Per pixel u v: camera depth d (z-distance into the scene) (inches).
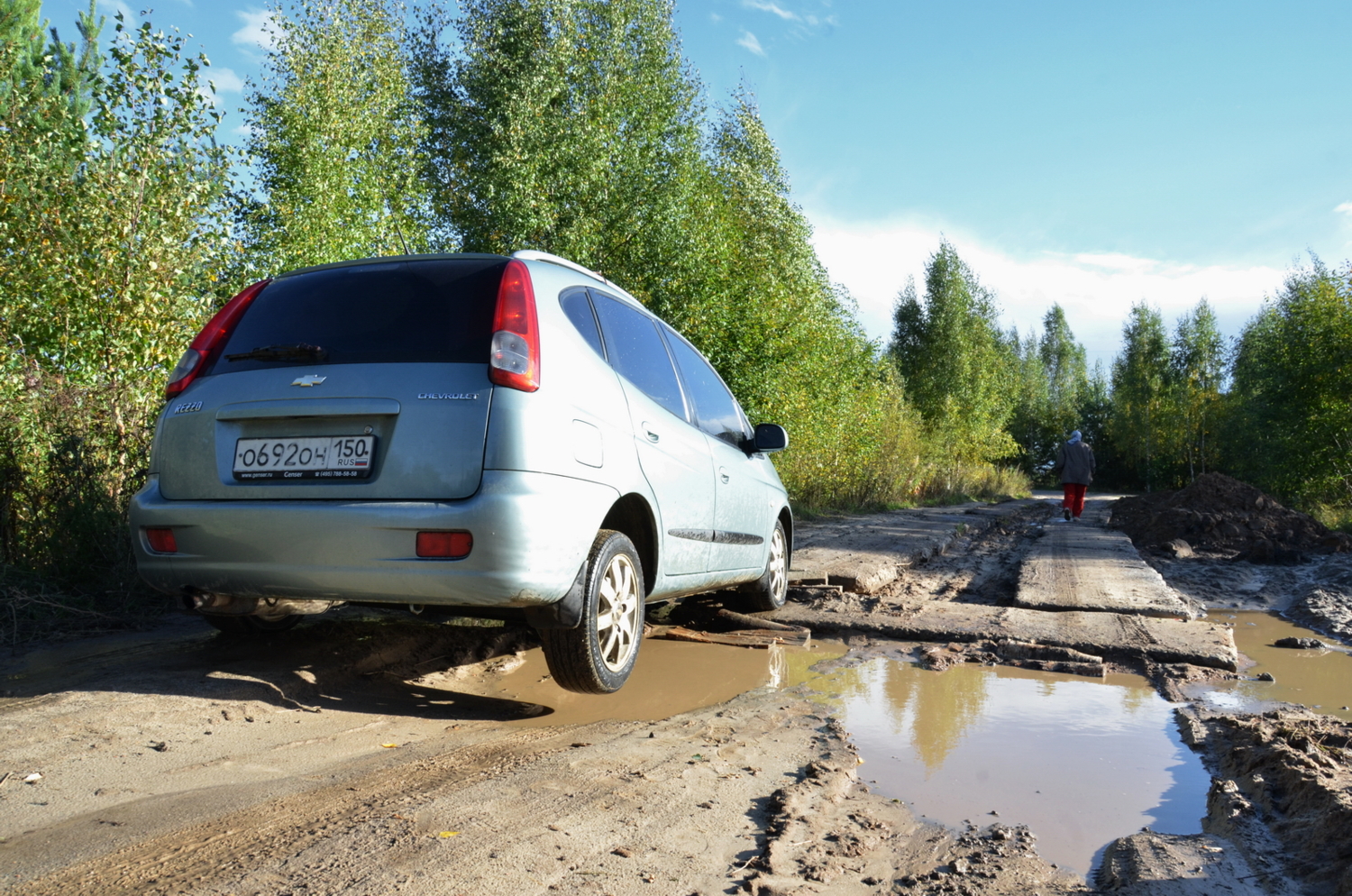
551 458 114.3
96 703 115.4
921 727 132.1
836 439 717.9
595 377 130.6
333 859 74.4
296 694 128.6
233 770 98.0
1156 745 126.6
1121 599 241.8
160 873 70.8
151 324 238.4
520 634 173.0
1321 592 276.8
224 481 119.6
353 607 188.2
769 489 211.0
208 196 267.4
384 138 548.7
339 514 111.3
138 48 255.8
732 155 757.3
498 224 638.5
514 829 83.2
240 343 128.2
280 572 114.8
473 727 121.0
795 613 217.0
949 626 201.9
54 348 240.7
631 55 673.6
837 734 125.8
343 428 115.8
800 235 730.2
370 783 94.6
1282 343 922.1
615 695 143.9
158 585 126.1
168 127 255.1
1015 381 2146.9
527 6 657.0
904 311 1796.3
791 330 614.5
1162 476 2059.5
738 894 73.5
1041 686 160.7
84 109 383.9
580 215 599.8
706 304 585.3
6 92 257.6
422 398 113.6
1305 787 98.4
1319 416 860.0
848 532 450.9
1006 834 91.5
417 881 71.0
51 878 69.4
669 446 151.2
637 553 142.3
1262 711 143.7
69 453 197.5
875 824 92.7
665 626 204.4
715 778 103.0
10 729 104.7
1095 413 2447.1
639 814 89.9
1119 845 88.4
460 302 121.2
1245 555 409.4
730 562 184.1
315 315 126.3
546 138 629.0
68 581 184.9
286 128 490.0
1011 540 485.7
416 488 111.7
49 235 237.3
